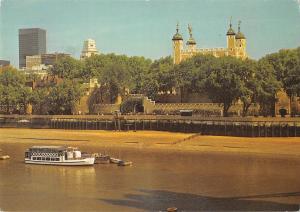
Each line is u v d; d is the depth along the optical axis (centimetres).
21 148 14112
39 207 7531
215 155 11950
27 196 8175
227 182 8906
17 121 18088
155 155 12150
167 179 9244
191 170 10044
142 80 18175
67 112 18462
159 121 15800
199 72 15725
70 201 7838
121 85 18125
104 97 18288
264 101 14512
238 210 7300
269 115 14838
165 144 13712
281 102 14888
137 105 17475
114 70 18100
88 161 10894
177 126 15412
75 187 8769
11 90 19112
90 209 7419
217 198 7862
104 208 7462
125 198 7969
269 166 10375
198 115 16000
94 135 15638
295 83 14150
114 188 8644
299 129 13412
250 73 14362
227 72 14462
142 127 16062
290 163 10694
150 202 7719
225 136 14312
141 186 8738
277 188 8419
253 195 8006
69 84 18538
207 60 16650
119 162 10894
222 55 17275
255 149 12462
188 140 14025
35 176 9844
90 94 18462
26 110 19238
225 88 14512
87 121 16950
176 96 17350
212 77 14700
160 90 17550
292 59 14375
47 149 11194
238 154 12012
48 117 17638
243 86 14188
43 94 18812
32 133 16600
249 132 14012
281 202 7612
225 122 14450
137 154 12381
